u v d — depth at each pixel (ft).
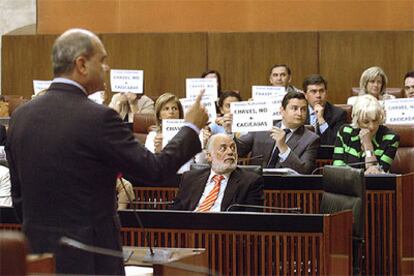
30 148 18.38
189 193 31.01
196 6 63.52
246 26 62.90
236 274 25.67
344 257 25.76
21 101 54.49
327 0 61.77
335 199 30.25
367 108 36.37
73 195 18.16
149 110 50.90
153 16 64.23
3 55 64.69
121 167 18.20
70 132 18.19
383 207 32.14
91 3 64.95
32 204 18.40
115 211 18.80
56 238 18.13
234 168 30.73
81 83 18.67
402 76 59.93
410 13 61.05
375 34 60.03
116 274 18.44
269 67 61.21
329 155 40.63
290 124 38.17
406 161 39.75
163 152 18.29
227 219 25.67
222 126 41.57
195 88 47.93
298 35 60.80
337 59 60.44
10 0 66.85
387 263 32.17
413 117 41.04
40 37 64.18
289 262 25.36
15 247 12.95
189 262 21.83
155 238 26.37
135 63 62.95
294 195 33.73
